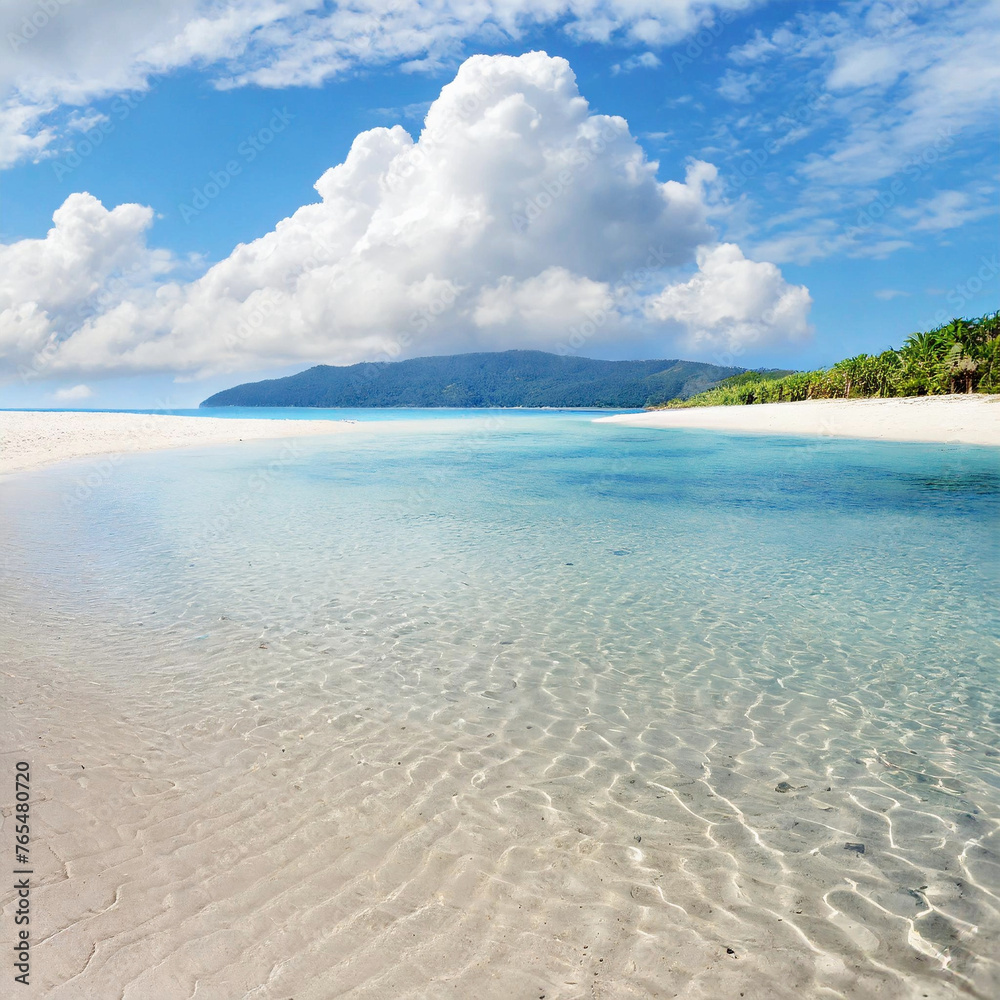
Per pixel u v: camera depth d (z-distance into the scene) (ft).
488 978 10.32
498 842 13.82
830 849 13.73
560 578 35.27
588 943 11.09
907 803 15.43
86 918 11.36
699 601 31.32
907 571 36.19
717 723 19.51
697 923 11.59
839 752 17.83
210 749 17.66
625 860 13.30
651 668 23.62
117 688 21.48
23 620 28.04
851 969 10.57
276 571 36.52
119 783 15.83
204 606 30.37
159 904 11.76
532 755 17.58
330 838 13.85
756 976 10.42
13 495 63.26
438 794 15.64
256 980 10.18
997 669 23.39
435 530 47.80
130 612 29.40
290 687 21.77
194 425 160.15
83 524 49.62
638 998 9.98
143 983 10.02
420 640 26.30
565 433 161.38
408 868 12.94
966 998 9.98
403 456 105.29
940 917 11.74
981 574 35.50
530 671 23.32
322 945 10.93
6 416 161.58
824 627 27.81
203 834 13.92
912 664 23.86
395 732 18.80
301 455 106.73
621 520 51.37
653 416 227.20
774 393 263.49
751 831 14.33
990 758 17.48
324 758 17.28
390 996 9.96
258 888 12.27
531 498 62.08
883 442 110.01
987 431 111.65
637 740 18.47
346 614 29.45
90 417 169.68
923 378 189.57
